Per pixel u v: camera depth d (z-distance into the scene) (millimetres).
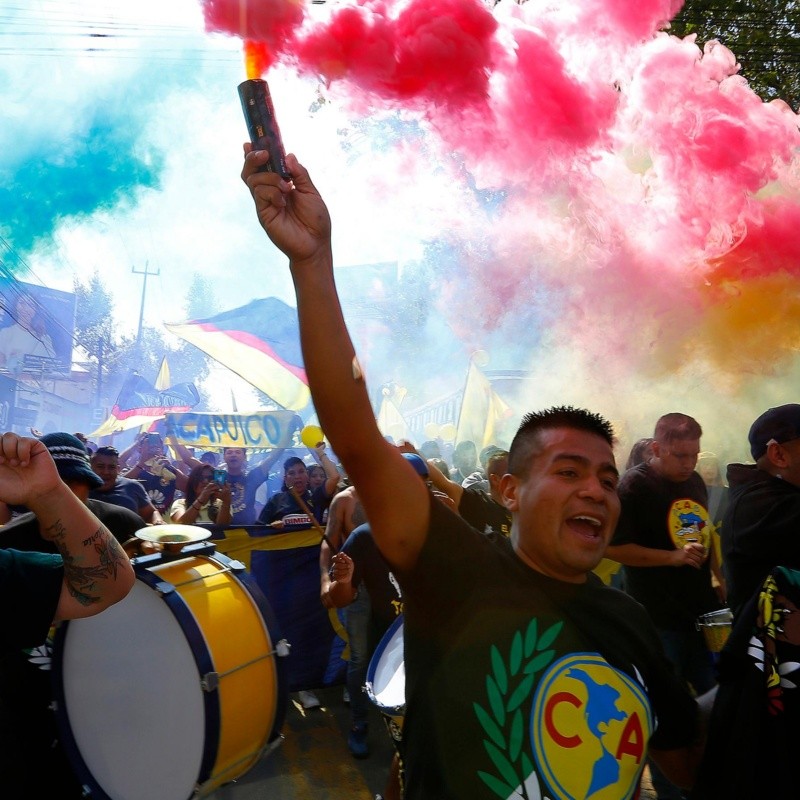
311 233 1484
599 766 1491
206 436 8766
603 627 1624
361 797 4031
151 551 3250
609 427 1716
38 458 1796
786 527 2250
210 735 2873
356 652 4488
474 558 1551
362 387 1506
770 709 1842
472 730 1467
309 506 5711
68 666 2898
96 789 2918
